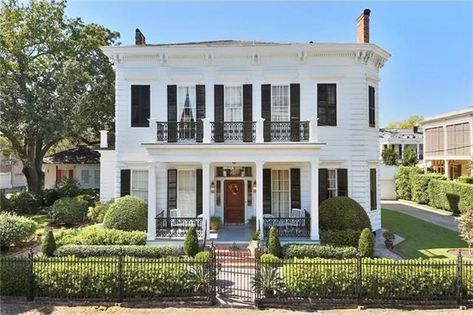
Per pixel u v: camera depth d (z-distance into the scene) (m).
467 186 24.64
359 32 19.47
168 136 18.05
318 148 15.83
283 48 17.86
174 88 18.50
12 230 15.45
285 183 18.62
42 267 10.53
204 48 18.02
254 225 17.25
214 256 10.67
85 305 10.15
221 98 18.36
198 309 9.89
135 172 18.81
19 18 25.22
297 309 9.89
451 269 10.23
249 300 10.47
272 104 18.31
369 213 18.52
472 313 9.55
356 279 10.25
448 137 40.75
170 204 18.53
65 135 26.16
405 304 10.05
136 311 9.76
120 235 14.88
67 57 27.31
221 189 19.06
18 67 25.33
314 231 15.34
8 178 46.25
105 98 29.36
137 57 18.64
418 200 33.91
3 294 10.55
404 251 15.55
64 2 26.78
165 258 11.11
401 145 60.88
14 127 24.67
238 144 15.95
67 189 28.92
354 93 18.16
